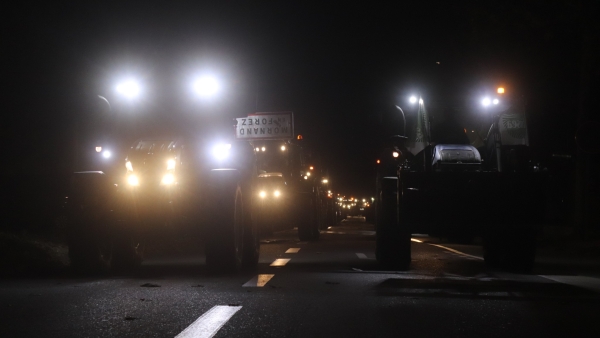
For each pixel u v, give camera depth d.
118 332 6.02
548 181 11.20
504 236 12.59
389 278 10.78
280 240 26.25
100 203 11.36
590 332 6.29
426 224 11.46
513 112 12.48
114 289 9.07
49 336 5.84
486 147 12.94
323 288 9.30
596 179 23.50
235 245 11.38
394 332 6.19
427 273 11.80
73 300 7.98
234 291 8.88
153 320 6.62
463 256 16.84
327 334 6.06
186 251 19.66
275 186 24.34
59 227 17.73
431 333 6.16
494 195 11.25
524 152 12.02
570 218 25.59
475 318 6.98
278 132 22.34
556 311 7.50
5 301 7.90
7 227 17.09
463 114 12.95
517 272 12.55
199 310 7.24
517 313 7.33
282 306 7.58
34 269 12.36
